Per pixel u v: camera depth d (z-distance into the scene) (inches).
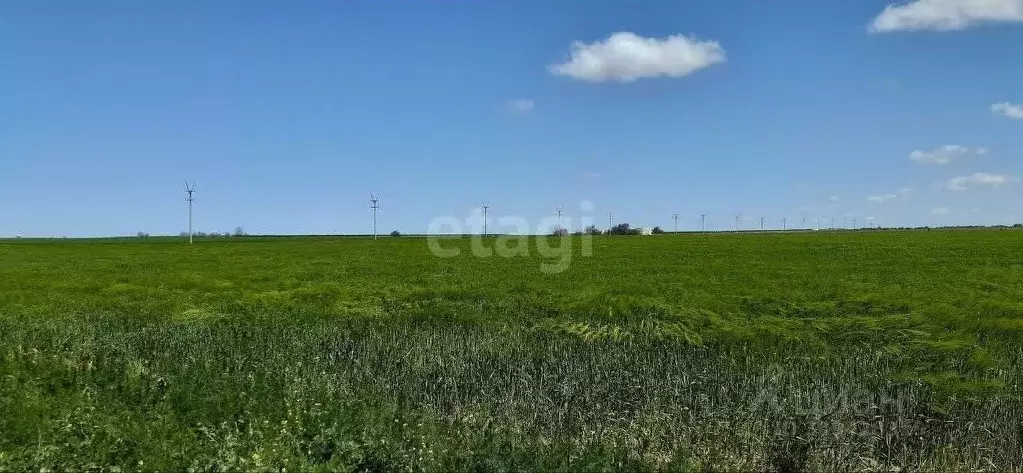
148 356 624.1
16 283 1336.1
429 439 428.8
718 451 426.9
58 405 448.1
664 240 3036.4
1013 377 538.9
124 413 432.1
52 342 649.0
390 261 2055.9
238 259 2256.4
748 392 500.1
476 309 894.4
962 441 436.5
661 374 548.4
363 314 865.5
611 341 669.9
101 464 356.2
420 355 626.5
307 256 2372.0
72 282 1348.4
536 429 468.8
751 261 1889.8
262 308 911.0
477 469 375.2
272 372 530.3
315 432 412.5
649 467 391.9
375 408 489.7
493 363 598.5
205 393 466.3
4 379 497.0
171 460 364.5
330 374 561.3
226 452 361.7
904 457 415.8
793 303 929.5
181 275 1520.7
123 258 2347.4
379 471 370.6
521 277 1477.6
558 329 741.9
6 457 347.9
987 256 1923.0
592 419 476.4
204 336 709.9
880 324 733.9
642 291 1145.4
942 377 522.3
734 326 727.1
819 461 408.2
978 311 826.8
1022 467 414.3
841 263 1788.9
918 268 1614.2
